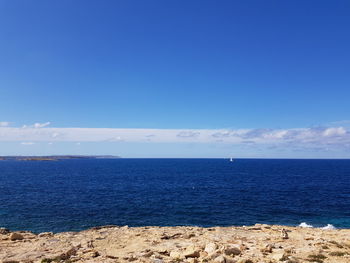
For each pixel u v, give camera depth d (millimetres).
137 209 55594
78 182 109438
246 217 49344
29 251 19500
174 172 174500
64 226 41969
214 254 16078
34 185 97000
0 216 47656
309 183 108562
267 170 196875
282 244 21297
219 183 108625
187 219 47531
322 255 16656
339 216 50625
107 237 25516
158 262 15242
